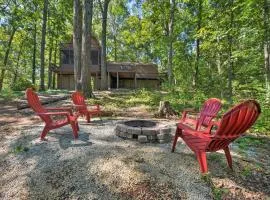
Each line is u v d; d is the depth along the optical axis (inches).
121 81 1229.7
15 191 120.3
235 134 119.2
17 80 959.0
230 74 446.3
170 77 794.2
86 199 111.1
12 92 598.5
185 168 133.0
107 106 382.3
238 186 118.9
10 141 180.2
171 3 818.8
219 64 656.4
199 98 443.8
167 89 645.9
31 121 257.1
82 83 477.1
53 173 130.8
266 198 110.9
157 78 1131.9
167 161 141.3
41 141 175.2
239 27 380.2
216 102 174.6
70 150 156.8
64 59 1075.3
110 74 1146.7
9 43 1017.5
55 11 932.0
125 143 174.1
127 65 1113.4
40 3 865.5
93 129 213.9
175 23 916.0
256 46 388.8
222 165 139.2
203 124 174.1
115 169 131.0
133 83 1222.9
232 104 364.5
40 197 114.8
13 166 141.9
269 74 357.7
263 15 342.0
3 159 151.0
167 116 302.8
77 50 512.4
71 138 183.5
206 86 575.2
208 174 122.4
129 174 126.2
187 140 141.9
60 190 118.0
